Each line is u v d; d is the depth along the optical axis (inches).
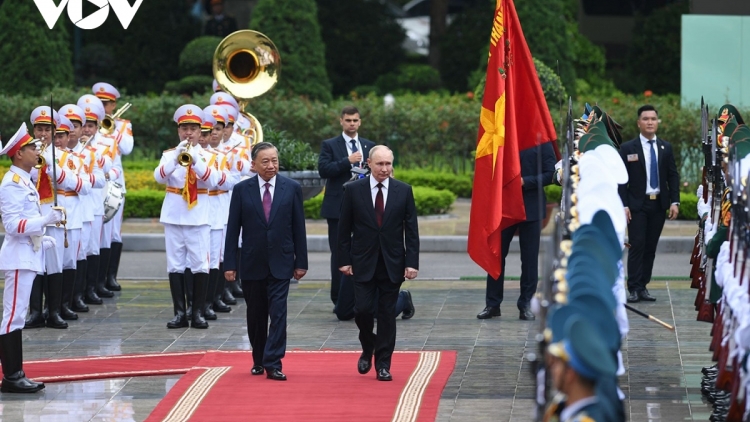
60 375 1079.6
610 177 796.6
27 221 1018.7
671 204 1441.9
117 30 3782.0
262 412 927.0
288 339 1257.4
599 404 475.2
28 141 1037.8
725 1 2463.1
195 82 3208.7
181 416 916.6
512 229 1355.8
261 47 1626.5
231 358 1145.4
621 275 832.3
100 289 1529.3
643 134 1427.2
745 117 2241.6
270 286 1051.3
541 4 2866.6
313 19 3043.8
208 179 1311.5
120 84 3710.6
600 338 486.9
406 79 3686.0
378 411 928.3
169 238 1330.0
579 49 3457.2
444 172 2554.1
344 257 1048.2
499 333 1274.6
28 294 1030.4
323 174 1391.5
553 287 587.8
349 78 3814.0
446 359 1133.1
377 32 3833.7
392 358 1141.7
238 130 1616.6
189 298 1343.5
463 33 3826.3
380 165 1027.3
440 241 1926.7
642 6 4013.3
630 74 3636.8
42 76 2827.3
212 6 3496.6
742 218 783.7
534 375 576.7
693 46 2368.4
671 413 922.1
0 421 923.4
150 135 2664.9
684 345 1197.7
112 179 1493.6
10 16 2817.4
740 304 751.1
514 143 1277.1
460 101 2662.4
